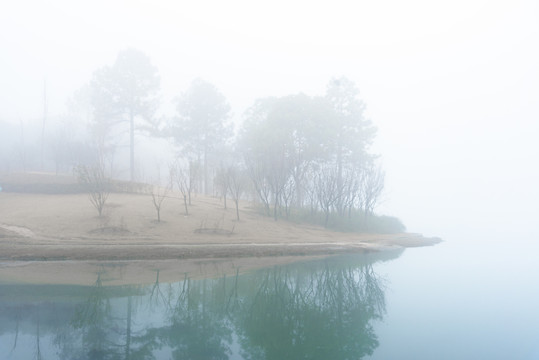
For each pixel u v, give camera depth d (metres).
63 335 11.58
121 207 32.97
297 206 44.81
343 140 50.72
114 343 11.11
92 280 18.12
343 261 27.02
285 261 25.77
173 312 14.39
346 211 47.00
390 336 12.60
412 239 41.69
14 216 28.70
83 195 37.78
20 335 11.41
